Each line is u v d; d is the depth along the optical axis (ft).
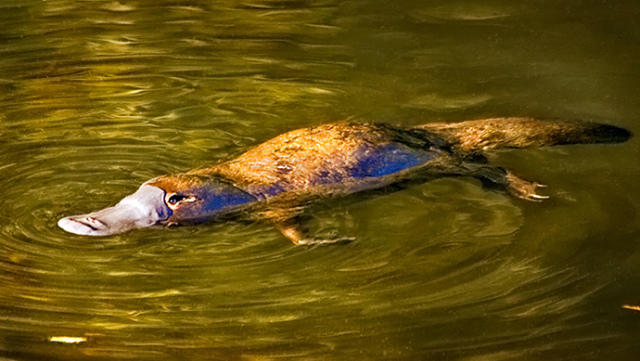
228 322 50.03
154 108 77.61
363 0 102.94
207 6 102.01
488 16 96.89
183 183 60.03
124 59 88.17
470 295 52.29
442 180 63.41
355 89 81.20
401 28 94.53
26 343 48.03
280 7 101.60
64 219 57.21
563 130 69.56
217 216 59.06
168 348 47.96
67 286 52.65
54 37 93.45
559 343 48.62
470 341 48.85
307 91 80.79
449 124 69.82
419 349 48.32
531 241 56.95
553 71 83.97
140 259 55.36
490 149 67.26
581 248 56.24
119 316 50.34
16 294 51.78
